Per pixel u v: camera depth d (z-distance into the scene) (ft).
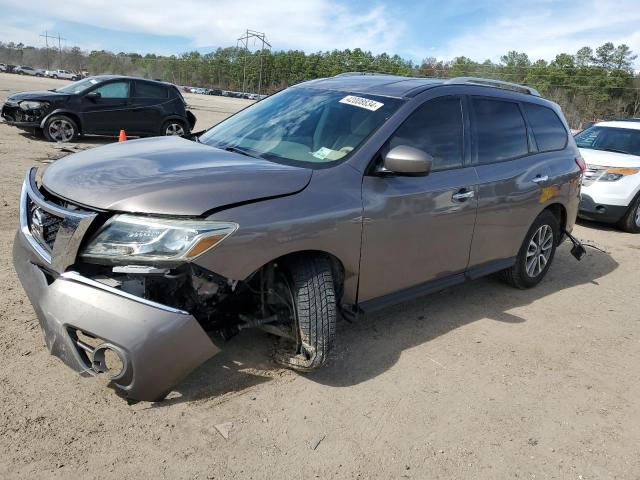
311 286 10.30
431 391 11.30
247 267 9.39
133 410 9.59
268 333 12.23
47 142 39.91
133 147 11.85
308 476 8.61
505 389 11.73
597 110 292.81
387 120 12.23
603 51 328.29
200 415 9.68
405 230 12.12
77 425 9.07
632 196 27.48
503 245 15.57
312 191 10.50
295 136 12.46
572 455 9.83
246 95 272.72
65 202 9.58
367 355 12.44
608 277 20.47
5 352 10.85
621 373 13.00
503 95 15.81
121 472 8.23
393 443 9.60
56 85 134.72
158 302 9.53
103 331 8.40
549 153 17.20
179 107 46.06
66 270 9.08
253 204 9.59
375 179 11.60
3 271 14.67
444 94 13.71
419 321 14.60
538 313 16.07
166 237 8.79
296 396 10.56
